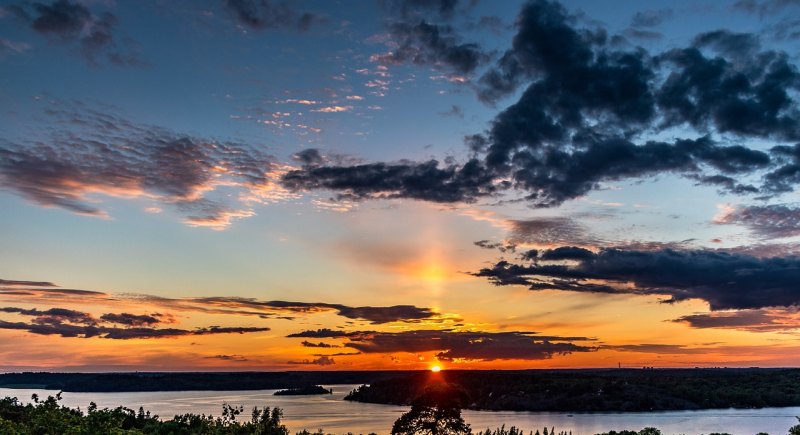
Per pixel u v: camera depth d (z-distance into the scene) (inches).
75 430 4296.3
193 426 5639.8
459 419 7618.1
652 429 7303.2
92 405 5290.4
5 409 5767.7
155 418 6451.8
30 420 4840.1
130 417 6368.1
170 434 5359.3
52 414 4687.5
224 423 6186.0
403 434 7628.0
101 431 4382.4
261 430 6171.3
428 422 7539.4
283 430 6638.8
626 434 7377.0
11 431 4249.5
